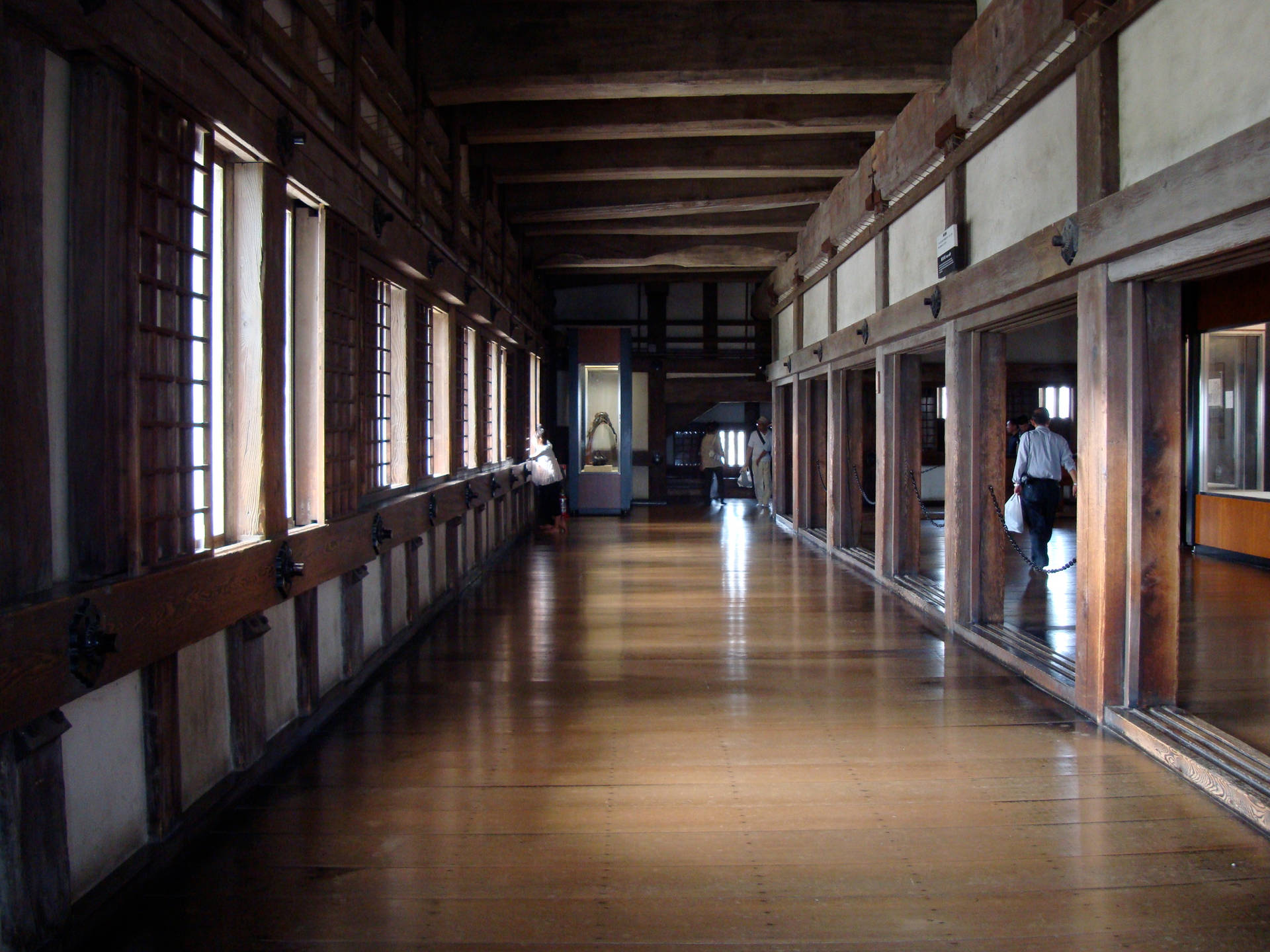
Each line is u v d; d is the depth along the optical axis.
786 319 11.59
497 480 8.59
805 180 8.77
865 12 5.39
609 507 13.66
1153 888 2.50
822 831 2.86
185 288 2.77
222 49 2.87
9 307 1.96
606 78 5.48
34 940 1.98
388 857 2.68
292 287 3.77
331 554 3.93
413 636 5.55
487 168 7.77
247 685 3.14
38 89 2.06
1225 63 3.00
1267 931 2.29
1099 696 3.88
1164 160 3.34
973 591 5.53
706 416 17.45
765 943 2.23
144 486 2.49
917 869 2.61
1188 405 8.91
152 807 2.57
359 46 4.25
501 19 5.50
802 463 10.84
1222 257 3.11
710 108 6.66
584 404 13.74
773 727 3.89
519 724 3.93
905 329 6.33
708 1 5.45
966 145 5.21
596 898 2.45
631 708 4.15
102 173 2.27
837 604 6.61
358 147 4.25
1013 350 13.82
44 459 2.10
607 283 14.30
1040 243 4.14
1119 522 3.79
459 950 2.21
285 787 3.21
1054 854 2.70
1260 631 5.47
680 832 2.86
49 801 2.05
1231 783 3.02
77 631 2.08
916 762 3.46
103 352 2.30
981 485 5.49
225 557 2.88
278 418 3.32
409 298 5.52
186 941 2.23
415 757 3.52
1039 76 4.24
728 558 9.04
